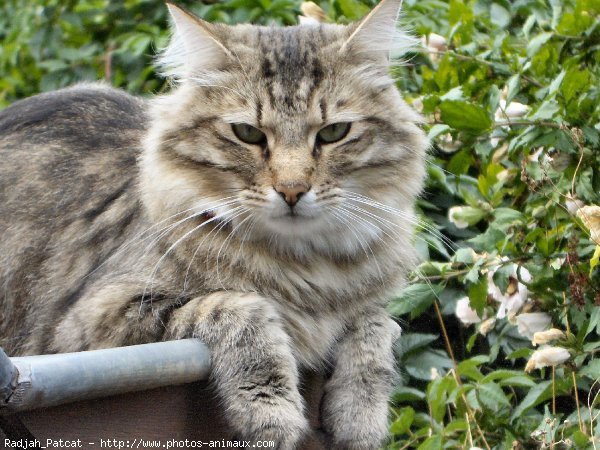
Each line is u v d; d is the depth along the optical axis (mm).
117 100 6355
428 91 6543
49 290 5469
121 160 5766
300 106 4934
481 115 5805
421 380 6398
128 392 3889
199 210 4934
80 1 8914
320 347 5016
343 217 4977
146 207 5105
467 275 5566
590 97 5855
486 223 6684
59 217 5641
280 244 5012
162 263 4875
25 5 10031
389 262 5238
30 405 3363
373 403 4875
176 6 5094
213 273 4879
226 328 4504
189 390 4258
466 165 6180
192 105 5023
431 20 7176
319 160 4941
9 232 5695
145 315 4742
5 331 5637
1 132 6121
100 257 5324
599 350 5441
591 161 5750
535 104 6113
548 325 5637
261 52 5078
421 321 6633
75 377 3506
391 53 5508
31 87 9711
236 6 7742
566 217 5723
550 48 6352
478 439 5672
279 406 4434
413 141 5238
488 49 6688
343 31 5348
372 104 5086
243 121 4918
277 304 4953
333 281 5043
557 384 5500
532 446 5656
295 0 7789
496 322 6117
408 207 5324
